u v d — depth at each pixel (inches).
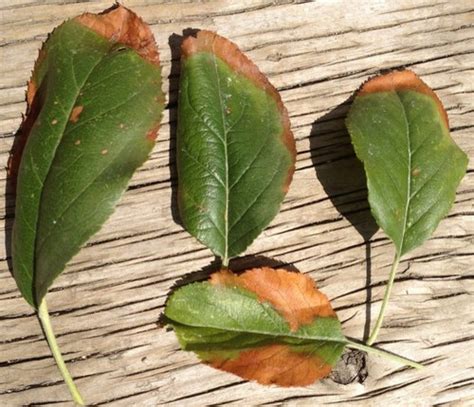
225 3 13.3
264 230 13.0
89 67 12.5
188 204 12.7
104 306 12.8
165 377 12.7
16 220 12.4
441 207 13.0
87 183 12.3
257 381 12.4
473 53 13.7
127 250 12.9
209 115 12.7
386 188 12.8
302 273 12.9
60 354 12.5
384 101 13.0
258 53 13.3
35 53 13.0
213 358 12.4
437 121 13.1
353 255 13.2
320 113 13.3
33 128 12.4
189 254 12.9
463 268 13.3
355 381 13.0
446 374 13.1
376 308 13.1
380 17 13.6
